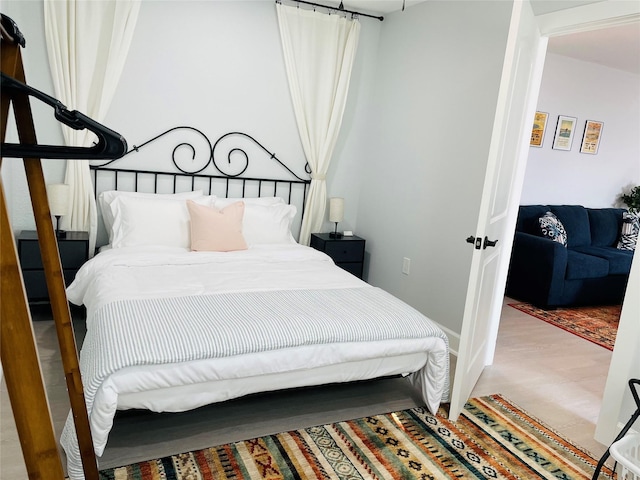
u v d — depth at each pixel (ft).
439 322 11.93
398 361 8.07
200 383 6.66
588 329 13.82
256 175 13.61
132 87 11.75
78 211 11.40
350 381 7.82
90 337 6.94
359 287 9.63
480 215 7.75
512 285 16.47
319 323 7.42
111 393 5.96
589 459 7.60
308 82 13.44
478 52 10.61
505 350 11.82
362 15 13.69
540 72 9.66
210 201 12.14
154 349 6.28
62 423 7.27
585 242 17.78
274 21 12.87
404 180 13.09
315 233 14.46
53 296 3.77
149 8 11.51
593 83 18.21
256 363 6.81
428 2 12.16
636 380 6.71
